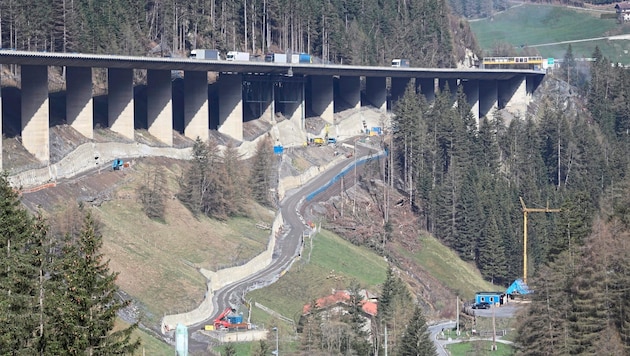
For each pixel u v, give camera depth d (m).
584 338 150.00
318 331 165.25
